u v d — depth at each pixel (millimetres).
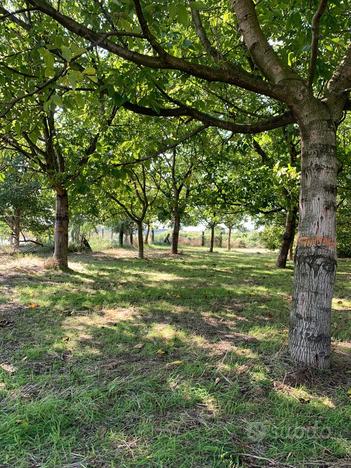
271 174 10422
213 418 2490
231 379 3061
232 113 5543
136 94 4418
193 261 14742
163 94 3971
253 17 3283
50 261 10008
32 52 3570
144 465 2018
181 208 16594
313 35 2941
